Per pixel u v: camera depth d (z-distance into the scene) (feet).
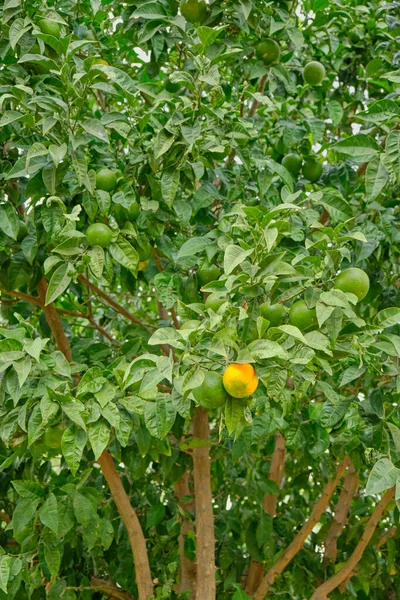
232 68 12.25
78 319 15.49
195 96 9.05
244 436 10.21
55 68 8.88
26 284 10.63
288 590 12.51
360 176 11.98
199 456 10.93
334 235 7.10
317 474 14.25
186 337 6.48
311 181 11.72
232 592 12.85
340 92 13.76
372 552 12.92
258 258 7.09
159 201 9.62
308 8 12.76
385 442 9.02
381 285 10.87
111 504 12.93
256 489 12.07
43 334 11.76
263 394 9.44
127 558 12.14
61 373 7.85
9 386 7.72
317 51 13.05
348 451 9.95
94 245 8.34
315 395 10.79
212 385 6.61
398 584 13.74
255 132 9.75
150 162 9.21
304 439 10.21
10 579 9.36
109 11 12.64
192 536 11.84
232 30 11.27
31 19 9.34
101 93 12.81
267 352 6.33
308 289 7.04
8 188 9.63
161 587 11.04
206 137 9.07
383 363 8.23
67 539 10.66
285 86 12.42
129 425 8.05
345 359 8.93
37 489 9.55
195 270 10.21
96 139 9.55
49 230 8.54
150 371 7.49
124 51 12.25
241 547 14.71
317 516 12.08
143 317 15.79
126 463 10.85
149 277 11.09
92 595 12.75
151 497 12.68
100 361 10.71
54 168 8.54
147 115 9.20
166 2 10.64
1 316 11.66
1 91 8.82
